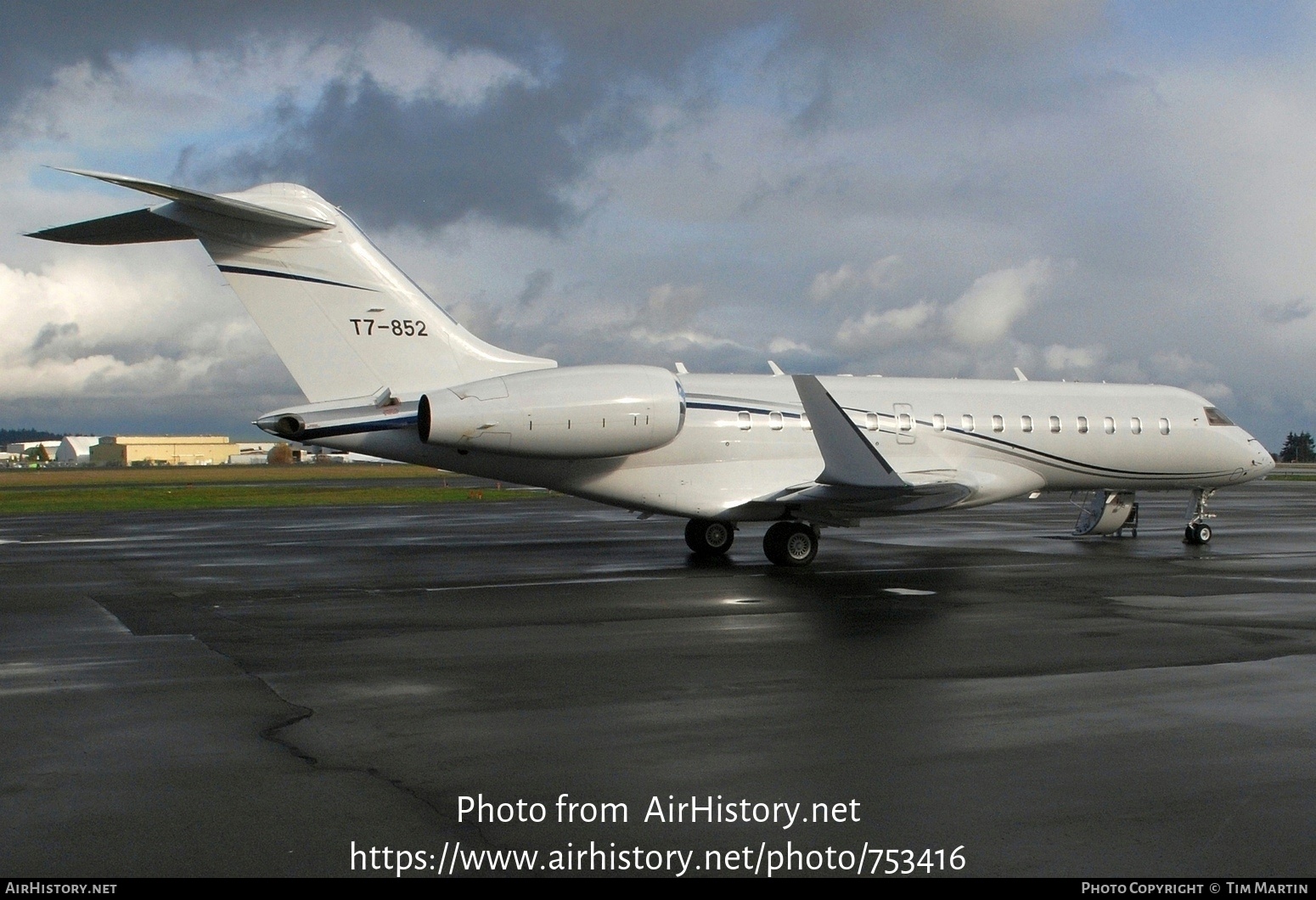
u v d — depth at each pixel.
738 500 17.84
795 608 12.48
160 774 6.16
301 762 6.39
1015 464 20.39
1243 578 15.28
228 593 13.93
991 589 14.12
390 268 16.48
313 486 56.31
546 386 16.17
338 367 16.22
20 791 5.87
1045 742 6.79
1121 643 10.20
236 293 15.75
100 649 10.04
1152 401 21.53
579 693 8.16
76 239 15.12
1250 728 7.11
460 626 11.28
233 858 5.00
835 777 6.12
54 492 48.97
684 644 10.17
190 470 95.62
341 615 12.07
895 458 19.42
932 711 7.59
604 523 27.52
